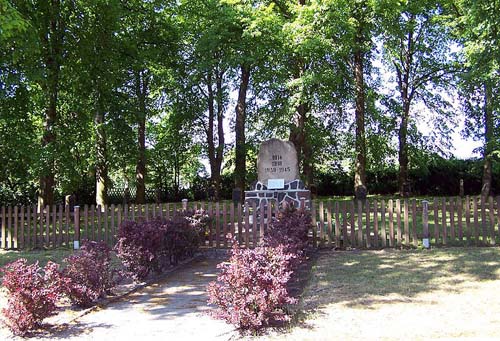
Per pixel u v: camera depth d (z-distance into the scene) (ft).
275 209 38.19
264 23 63.67
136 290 25.94
